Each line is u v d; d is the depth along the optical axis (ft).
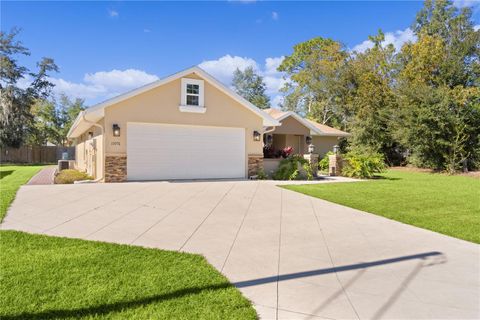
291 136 77.30
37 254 14.80
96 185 37.01
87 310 9.98
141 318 9.63
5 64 105.60
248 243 17.37
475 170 71.72
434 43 84.53
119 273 12.82
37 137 142.41
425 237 18.95
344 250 16.48
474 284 12.64
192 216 23.27
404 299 11.34
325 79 114.52
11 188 34.24
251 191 35.01
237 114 47.67
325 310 10.51
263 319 9.94
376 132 88.22
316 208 26.81
